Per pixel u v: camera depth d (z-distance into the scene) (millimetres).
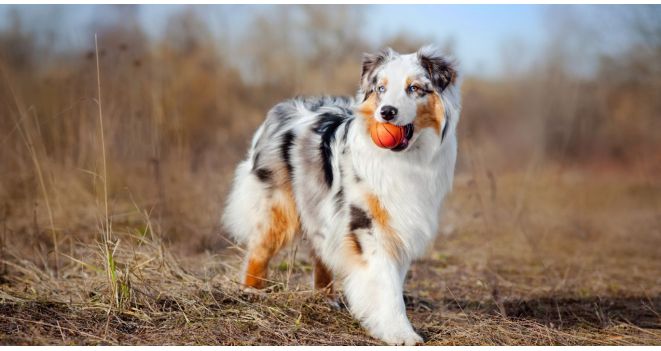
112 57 9211
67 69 9461
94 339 4211
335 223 4777
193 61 14258
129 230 6941
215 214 7777
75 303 4762
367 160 4602
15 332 4199
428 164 4691
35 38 11953
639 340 4863
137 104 9031
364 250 4648
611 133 16594
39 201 7652
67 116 8555
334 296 5492
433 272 6945
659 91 16656
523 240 8883
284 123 5531
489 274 7008
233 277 5668
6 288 5145
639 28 16641
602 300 6203
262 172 5406
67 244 6750
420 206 4684
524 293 6402
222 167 10109
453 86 4758
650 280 7254
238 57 17359
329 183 4887
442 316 5336
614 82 17297
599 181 13562
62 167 8273
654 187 12727
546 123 15883
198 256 6840
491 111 17234
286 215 5344
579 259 8125
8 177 8383
